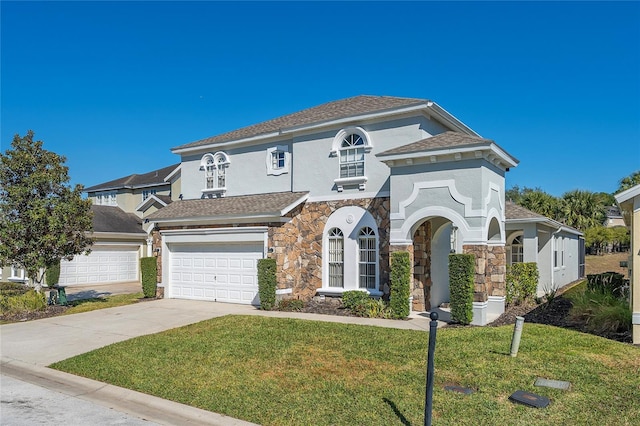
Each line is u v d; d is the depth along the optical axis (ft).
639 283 31.37
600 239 149.69
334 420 19.93
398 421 19.57
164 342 34.88
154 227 64.69
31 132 53.11
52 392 25.43
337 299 53.01
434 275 52.49
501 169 48.21
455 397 21.95
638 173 158.20
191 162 71.15
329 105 67.21
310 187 56.54
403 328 38.29
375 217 51.31
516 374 24.88
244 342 33.91
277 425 19.75
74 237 55.16
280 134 59.21
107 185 130.82
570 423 19.02
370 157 52.08
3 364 31.68
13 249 51.44
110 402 23.68
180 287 62.59
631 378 23.84
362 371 26.48
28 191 50.98
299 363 28.43
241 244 57.06
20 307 50.88
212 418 20.86
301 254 56.08
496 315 45.60
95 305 56.75
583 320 39.04
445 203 43.04
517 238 73.00
